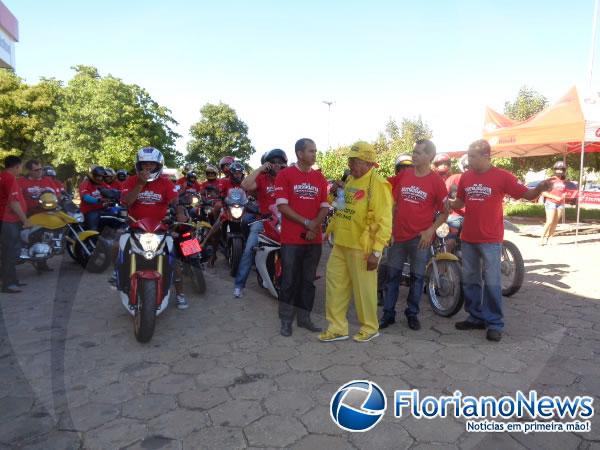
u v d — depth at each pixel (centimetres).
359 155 223
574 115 736
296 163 272
